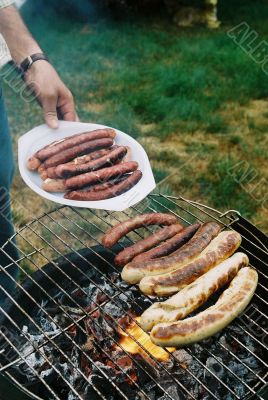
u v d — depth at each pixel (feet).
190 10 7.17
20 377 1.92
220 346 2.04
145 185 2.25
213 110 4.94
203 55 6.04
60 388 1.96
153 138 4.49
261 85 5.39
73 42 6.45
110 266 2.31
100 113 4.80
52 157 2.28
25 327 2.12
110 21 7.18
